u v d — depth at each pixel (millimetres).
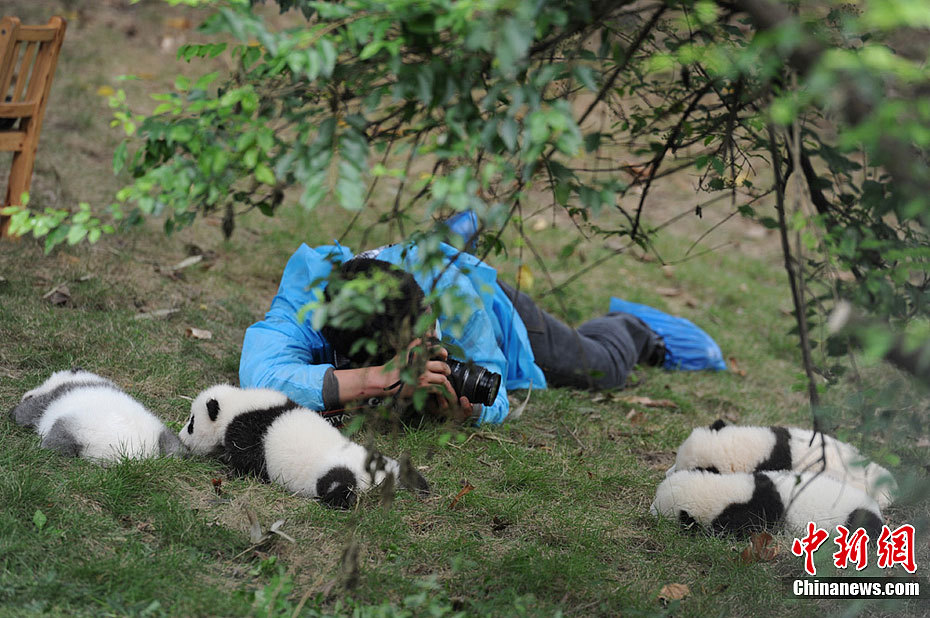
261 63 3387
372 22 2904
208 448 5434
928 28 3105
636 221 4324
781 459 5582
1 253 7758
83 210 3291
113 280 7875
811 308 4336
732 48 3395
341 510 4918
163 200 3117
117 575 4008
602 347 7781
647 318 8891
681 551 4895
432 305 3371
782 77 3299
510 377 7180
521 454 6000
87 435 5094
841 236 3398
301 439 5172
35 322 6754
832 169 4008
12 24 7637
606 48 3488
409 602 3891
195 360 6914
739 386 8352
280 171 2986
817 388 3598
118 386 6148
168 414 6051
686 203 13695
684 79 3998
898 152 2688
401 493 5148
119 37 14984
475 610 4121
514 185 3584
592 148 3641
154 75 13547
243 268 8977
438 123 3207
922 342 2826
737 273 11617
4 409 5637
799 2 3141
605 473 5945
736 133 4508
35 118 7957
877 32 3238
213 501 4906
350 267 4922
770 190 4270
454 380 5840
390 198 11398
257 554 4477
